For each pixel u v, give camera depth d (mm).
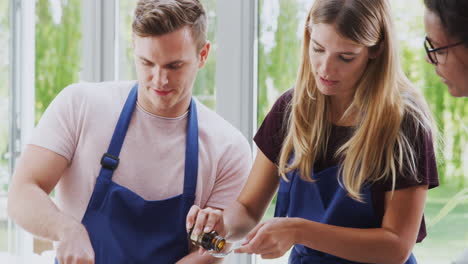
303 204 1666
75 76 2838
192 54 1698
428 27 1227
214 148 1847
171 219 1773
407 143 1508
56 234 1630
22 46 2904
